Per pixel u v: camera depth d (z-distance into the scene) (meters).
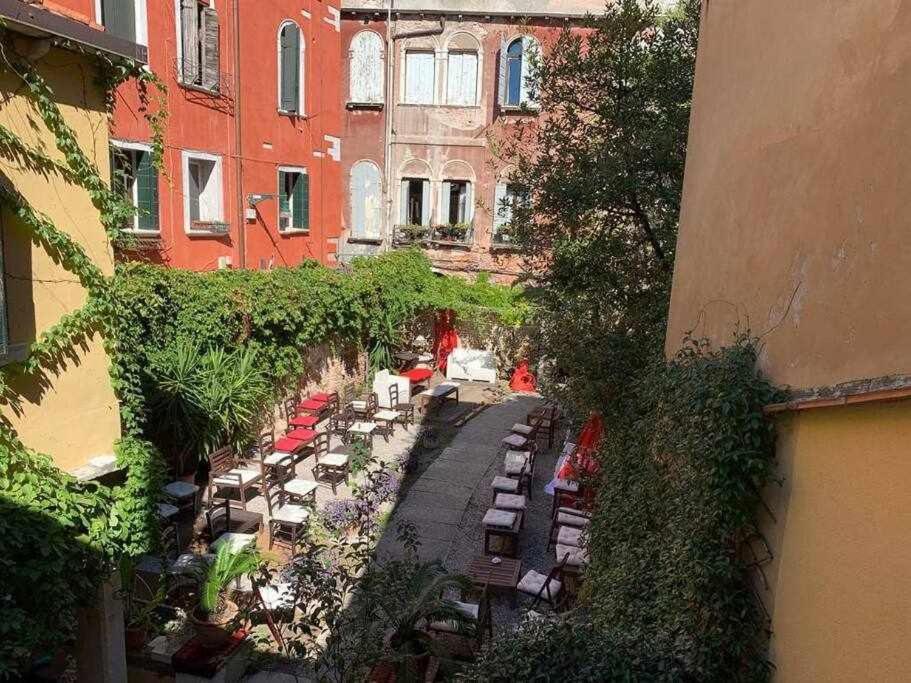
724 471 3.88
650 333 9.07
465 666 4.67
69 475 5.31
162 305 10.77
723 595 3.98
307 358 15.52
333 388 16.91
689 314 6.43
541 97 11.00
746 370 4.15
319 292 14.71
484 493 12.59
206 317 11.59
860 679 2.72
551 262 10.85
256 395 12.43
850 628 2.83
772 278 4.16
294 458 12.54
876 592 2.63
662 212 9.84
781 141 4.18
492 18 20.42
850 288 3.13
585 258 10.25
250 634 7.45
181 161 12.65
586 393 9.32
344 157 22.08
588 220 10.28
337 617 6.03
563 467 11.30
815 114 3.67
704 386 4.22
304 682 7.05
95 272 5.52
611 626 5.15
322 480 12.56
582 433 10.48
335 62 18.09
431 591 6.07
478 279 21.61
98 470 5.63
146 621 7.30
